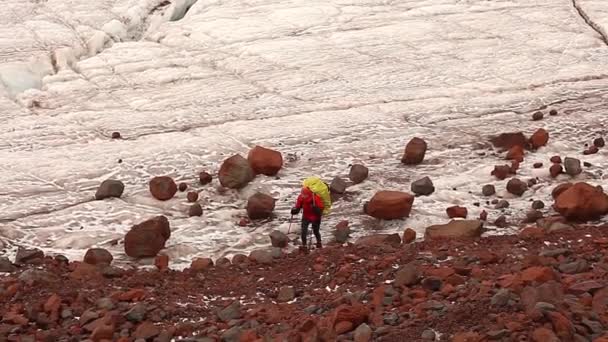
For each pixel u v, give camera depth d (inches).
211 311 398.9
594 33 1251.8
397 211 608.4
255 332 337.4
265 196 630.5
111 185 677.9
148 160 768.3
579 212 571.2
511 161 737.0
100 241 592.1
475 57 1147.9
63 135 874.8
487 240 511.2
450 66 1109.1
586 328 291.1
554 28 1280.8
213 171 738.8
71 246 584.7
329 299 396.2
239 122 887.1
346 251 504.7
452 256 465.4
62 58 1219.2
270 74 1101.1
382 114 906.1
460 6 1421.0
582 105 912.9
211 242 591.8
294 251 545.3
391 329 315.0
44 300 406.3
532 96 959.6
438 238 532.1
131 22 1413.6
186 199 673.0
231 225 622.2
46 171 747.4
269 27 1322.6
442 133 827.4
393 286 395.2
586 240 487.2
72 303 404.8
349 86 1035.9
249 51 1203.9
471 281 373.4
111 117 940.6
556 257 433.1
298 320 357.1
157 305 403.2
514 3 1432.1
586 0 1412.4
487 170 713.6
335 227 604.4
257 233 604.1
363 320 328.5
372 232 595.5
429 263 447.5
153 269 534.3
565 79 1031.6
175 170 742.5
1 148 833.5
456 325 311.3
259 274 481.7
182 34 1305.4
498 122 860.6
